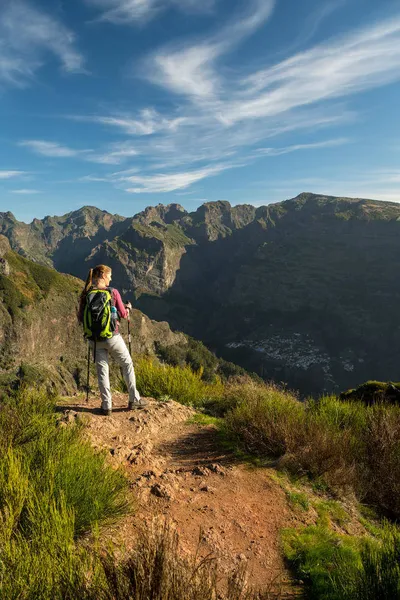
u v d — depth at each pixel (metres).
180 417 5.79
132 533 2.89
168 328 163.75
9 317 114.94
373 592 2.49
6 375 108.50
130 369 5.52
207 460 4.54
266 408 5.78
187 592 1.97
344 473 4.42
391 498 4.26
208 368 148.25
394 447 4.89
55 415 4.72
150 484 3.70
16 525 2.45
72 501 2.77
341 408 6.63
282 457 4.57
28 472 2.88
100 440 4.49
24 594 1.92
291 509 3.77
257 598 2.42
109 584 1.99
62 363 128.38
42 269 141.88
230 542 3.12
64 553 2.13
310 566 2.95
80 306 5.12
